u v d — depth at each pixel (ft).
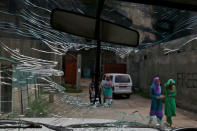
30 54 6.86
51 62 7.02
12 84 6.74
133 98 42.42
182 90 30.45
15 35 6.37
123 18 5.74
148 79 44.34
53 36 5.96
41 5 5.55
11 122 4.97
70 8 4.91
